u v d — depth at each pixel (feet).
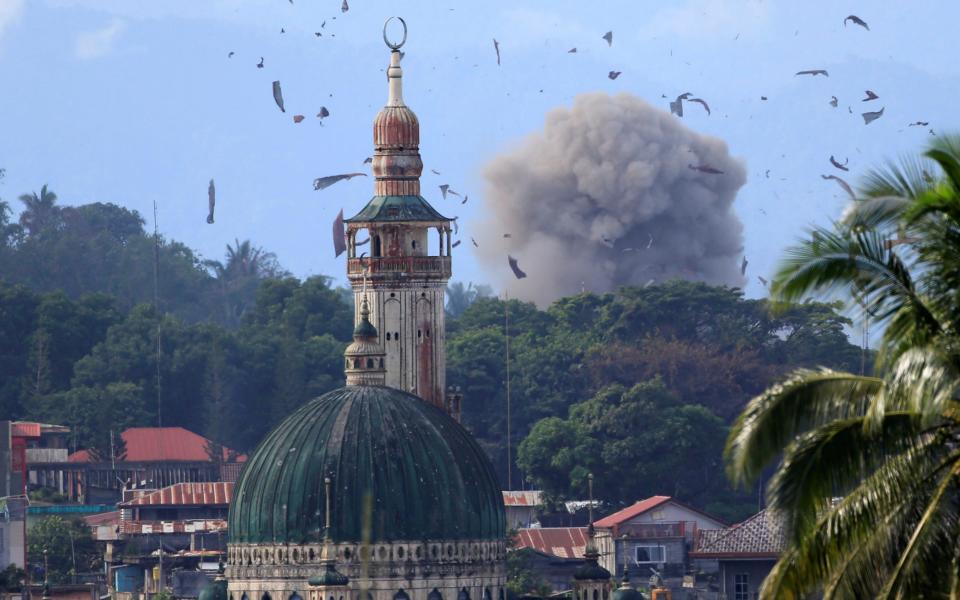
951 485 479.82
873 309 486.38
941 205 477.36
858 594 483.92
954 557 478.18
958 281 481.87
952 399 486.38
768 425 490.49
